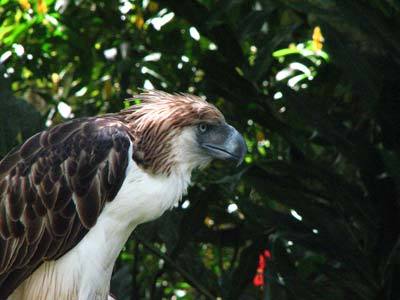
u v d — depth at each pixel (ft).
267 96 44.57
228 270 47.42
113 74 49.06
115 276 44.65
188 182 37.37
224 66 43.96
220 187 43.01
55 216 35.68
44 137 36.60
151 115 36.42
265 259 42.52
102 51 49.85
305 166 42.45
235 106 45.37
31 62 48.91
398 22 42.42
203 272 43.70
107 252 36.04
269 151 48.44
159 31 49.06
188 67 48.21
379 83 42.57
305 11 42.73
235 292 42.60
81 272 35.76
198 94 48.39
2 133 40.04
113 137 36.01
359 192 42.50
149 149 36.17
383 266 41.81
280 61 50.44
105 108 50.01
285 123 44.14
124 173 35.83
